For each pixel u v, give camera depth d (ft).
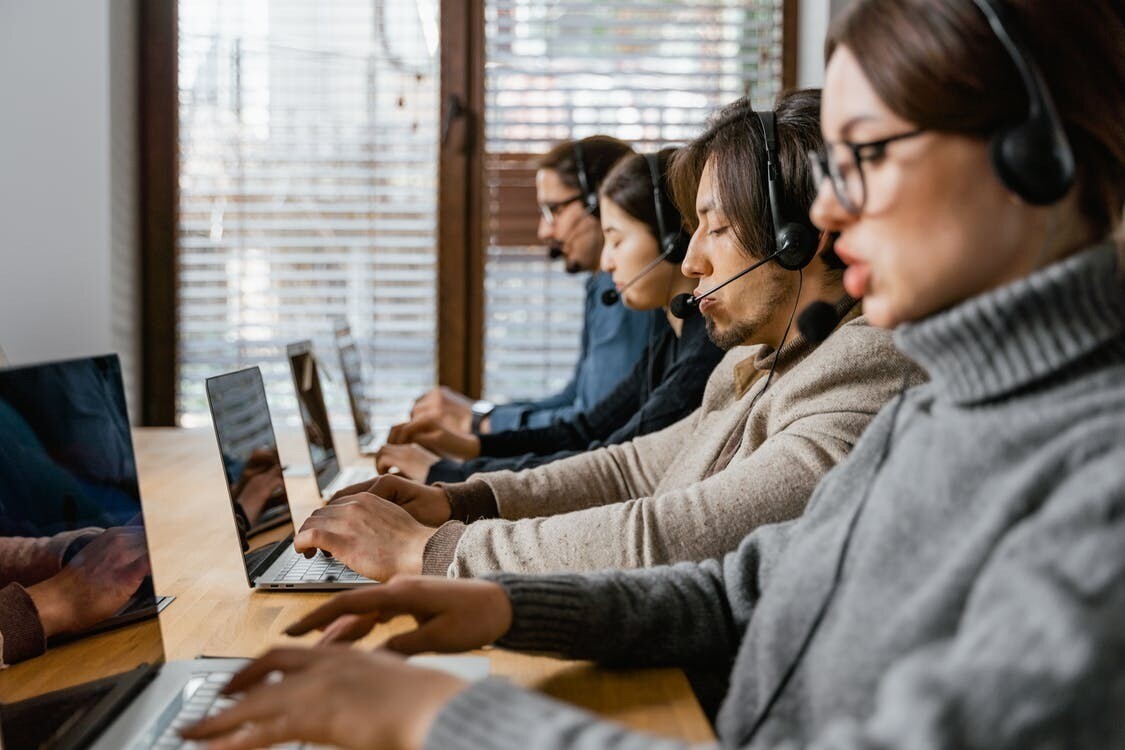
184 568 4.34
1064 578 1.58
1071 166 1.96
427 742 1.83
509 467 6.18
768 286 4.12
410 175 10.54
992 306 2.00
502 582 2.79
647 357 7.43
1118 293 1.95
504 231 10.61
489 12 10.47
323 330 10.58
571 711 1.82
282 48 10.39
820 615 2.36
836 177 2.22
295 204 10.48
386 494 4.61
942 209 2.06
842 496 2.59
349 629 2.66
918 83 2.02
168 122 10.28
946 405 2.20
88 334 9.64
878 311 2.18
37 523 2.77
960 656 1.60
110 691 2.66
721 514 3.50
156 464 7.22
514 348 10.71
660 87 10.64
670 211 6.48
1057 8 2.06
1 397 2.71
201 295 10.44
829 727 1.71
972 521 1.99
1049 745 1.47
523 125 10.55
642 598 2.92
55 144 9.55
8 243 9.54
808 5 10.27
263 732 1.97
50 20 9.50
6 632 2.69
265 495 4.53
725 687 3.20
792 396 3.75
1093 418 1.90
